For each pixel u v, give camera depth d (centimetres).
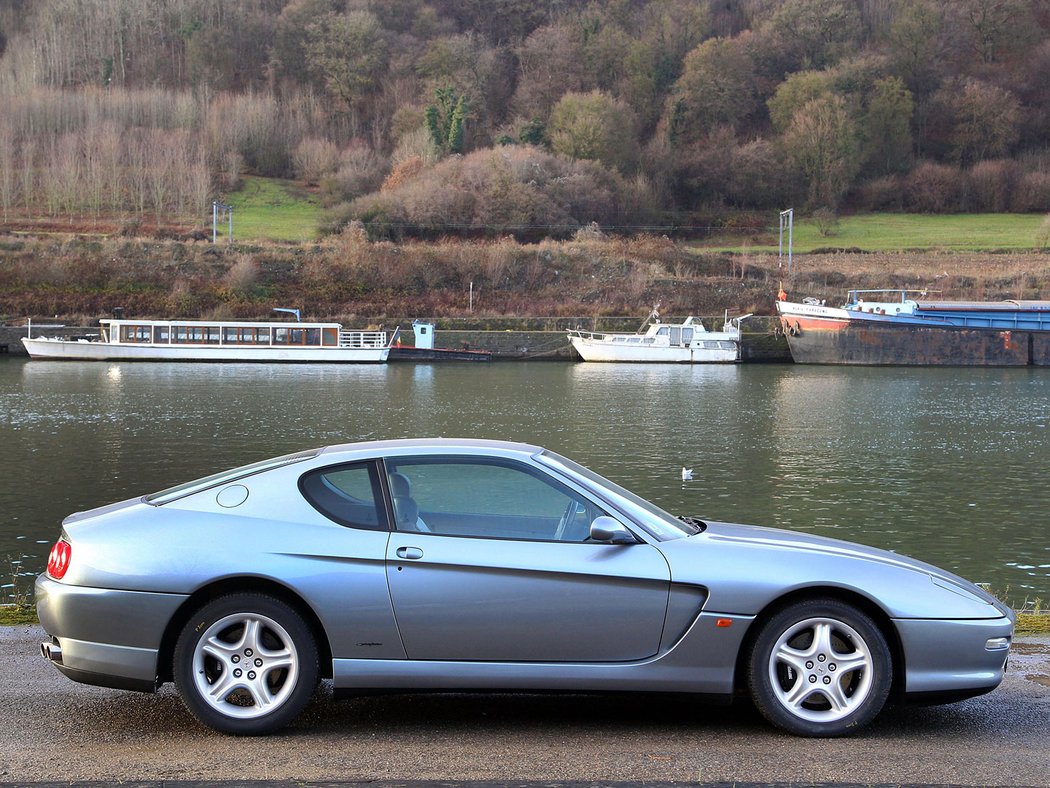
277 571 555
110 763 509
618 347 7362
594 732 567
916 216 13775
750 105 15312
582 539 578
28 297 8275
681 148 14438
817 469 2630
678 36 16862
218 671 559
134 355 7019
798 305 7469
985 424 3738
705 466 2667
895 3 16725
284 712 555
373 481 586
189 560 557
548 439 3234
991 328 7294
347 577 557
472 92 15838
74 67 16388
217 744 541
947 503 2152
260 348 7031
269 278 8881
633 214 12694
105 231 10388
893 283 9331
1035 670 704
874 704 555
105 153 11862
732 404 4478
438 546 565
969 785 483
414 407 4222
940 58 15912
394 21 17875
